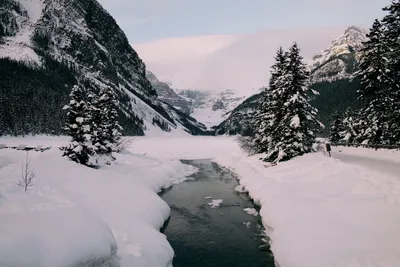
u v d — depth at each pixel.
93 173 22.30
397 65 26.03
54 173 19.83
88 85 166.62
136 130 142.88
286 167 24.72
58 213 9.14
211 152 66.81
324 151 32.19
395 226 11.58
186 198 26.41
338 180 17.44
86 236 8.47
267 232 17.27
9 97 92.88
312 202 16.20
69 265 7.37
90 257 8.03
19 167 19.12
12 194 9.62
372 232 11.71
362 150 28.64
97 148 27.06
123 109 160.38
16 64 133.12
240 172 35.84
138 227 14.96
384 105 28.06
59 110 93.75
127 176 26.72
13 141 70.56
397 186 14.44
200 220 20.31
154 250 13.26
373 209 13.21
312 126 28.30
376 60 27.44
